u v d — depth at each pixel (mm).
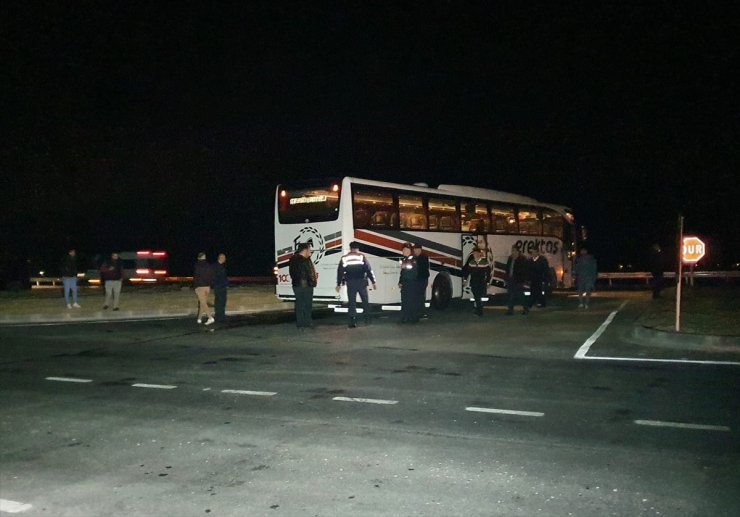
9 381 10711
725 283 40656
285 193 20484
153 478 6164
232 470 6355
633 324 17062
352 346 14375
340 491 5789
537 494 5680
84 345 14773
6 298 25875
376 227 20188
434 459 6621
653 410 8492
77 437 7496
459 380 10523
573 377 10695
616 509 5352
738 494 5648
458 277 23094
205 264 18938
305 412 8547
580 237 31344
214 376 11039
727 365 11617
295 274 17500
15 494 5801
